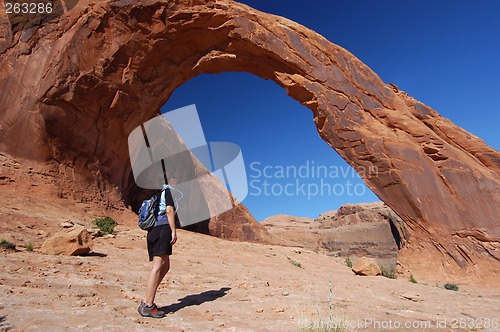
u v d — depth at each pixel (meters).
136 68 16.88
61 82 14.20
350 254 61.66
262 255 13.91
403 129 16.23
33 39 14.40
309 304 4.40
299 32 18.20
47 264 5.37
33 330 2.49
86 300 3.64
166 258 3.55
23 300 3.31
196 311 3.68
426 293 7.33
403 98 18.02
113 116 16.59
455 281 12.59
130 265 6.46
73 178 14.59
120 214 15.56
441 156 15.12
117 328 2.77
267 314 3.78
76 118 14.95
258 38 17.69
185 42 18.02
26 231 8.16
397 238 57.19
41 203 11.95
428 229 14.14
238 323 3.33
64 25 14.89
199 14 17.02
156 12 16.55
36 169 13.42
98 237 9.65
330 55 17.91
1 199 10.95
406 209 14.84
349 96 17.30
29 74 13.98
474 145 15.95
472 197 14.00
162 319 3.29
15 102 13.60
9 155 13.08
